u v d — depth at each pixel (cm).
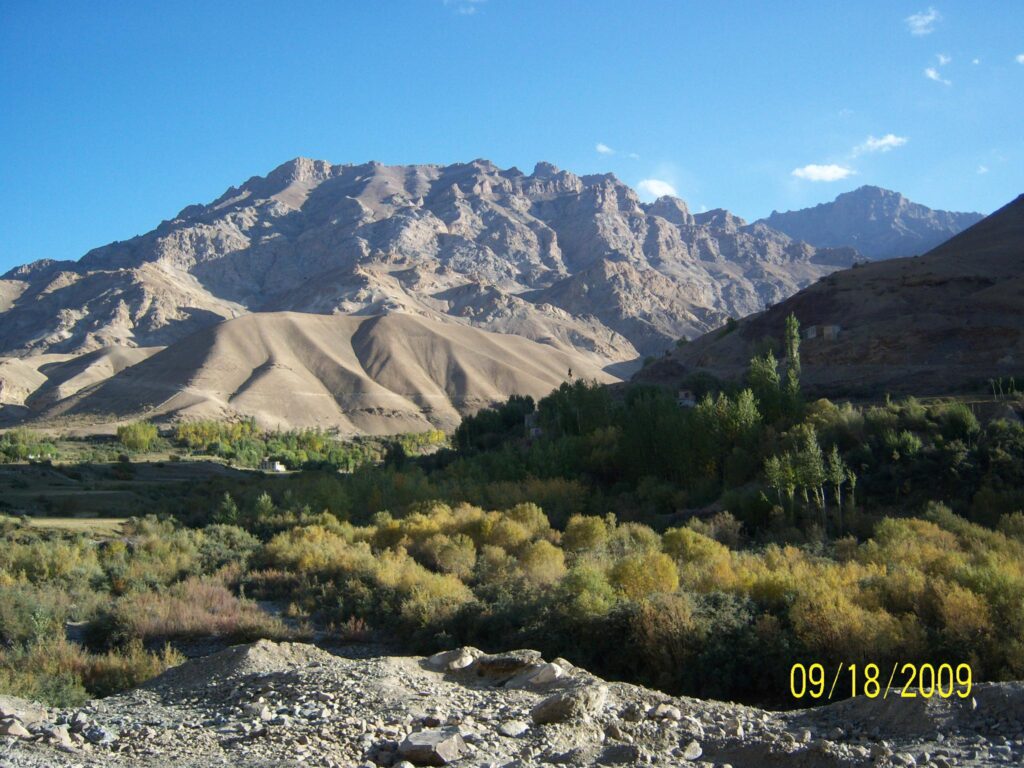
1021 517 3822
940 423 5184
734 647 1991
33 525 5556
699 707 1242
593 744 1069
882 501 4544
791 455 4641
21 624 2641
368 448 14238
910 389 7656
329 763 978
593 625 2209
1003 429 4809
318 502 6075
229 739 1086
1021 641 1766
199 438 13638
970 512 4181
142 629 2689
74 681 1966
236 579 3662
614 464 6203
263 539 5178
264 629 2695
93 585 3600
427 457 9812
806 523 4284
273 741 1070
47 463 9512
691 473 5694
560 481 5903
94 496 7288
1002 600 1953
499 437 9138
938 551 2922
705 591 2539
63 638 2453
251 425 15375
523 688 1395
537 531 4500
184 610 2888
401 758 1009
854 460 4984
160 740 1080
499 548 3850
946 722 1090
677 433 5791
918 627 1895
